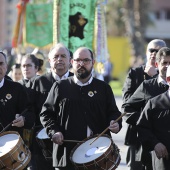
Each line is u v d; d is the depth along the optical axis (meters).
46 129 16.05
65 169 15.86
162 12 107.56
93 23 23.92
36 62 21.16
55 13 23.47
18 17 28.70
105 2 24.42
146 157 17.11
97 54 24.39
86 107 15.91
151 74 19.17
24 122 16.19
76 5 23.64
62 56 18.20
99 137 15.64
